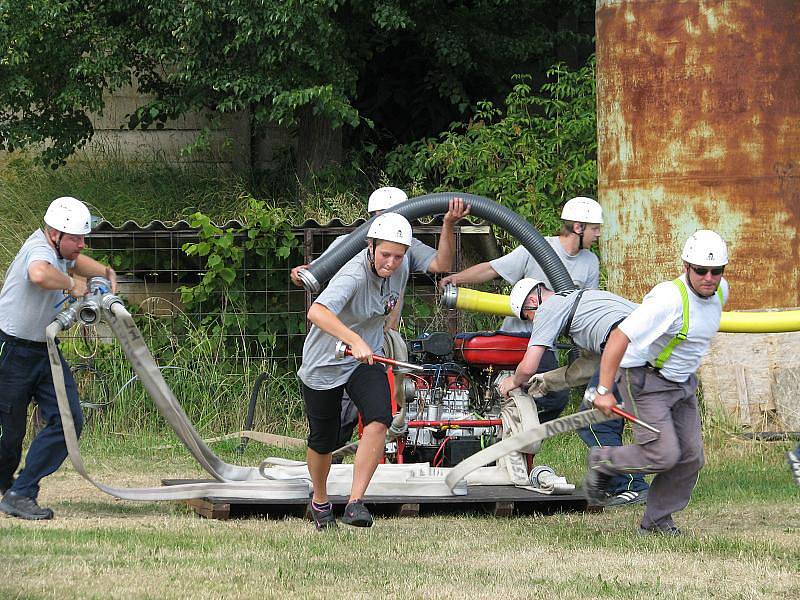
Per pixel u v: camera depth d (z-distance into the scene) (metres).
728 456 36.66
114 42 51.97
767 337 39.84
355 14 56.50
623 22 42.06
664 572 20.55
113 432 41.12
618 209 42.41
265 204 45.81
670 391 23.22
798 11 41.06
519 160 52.44
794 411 39.16
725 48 40.84
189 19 50.03
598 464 23.75
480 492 28.25
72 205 25.39
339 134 59.09
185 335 44.75
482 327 43.69
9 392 25.66
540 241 28.66
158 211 54.16
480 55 62.03
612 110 42.59
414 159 57.50
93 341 42.59
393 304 24.20
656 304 22.41
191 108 57.03
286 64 52.59
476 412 30.31
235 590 18.41
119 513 27.31
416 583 19.23
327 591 18.52
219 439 37.56
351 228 43.62
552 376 26.06
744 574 20.41
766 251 41.00
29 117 54.75
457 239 42.66
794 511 27.83
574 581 19.61
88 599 17.38
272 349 44.41
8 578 18.77
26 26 50.16
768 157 40.94
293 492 27.31
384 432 23.83
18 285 25.39
